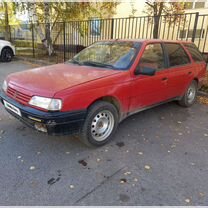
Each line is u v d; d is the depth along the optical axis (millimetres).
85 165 2760
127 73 3295
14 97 2967
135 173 2637
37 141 3283
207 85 5949
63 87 2705
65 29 11344
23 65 10805
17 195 2230
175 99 4637
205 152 3154
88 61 3820
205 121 4289
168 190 2365
